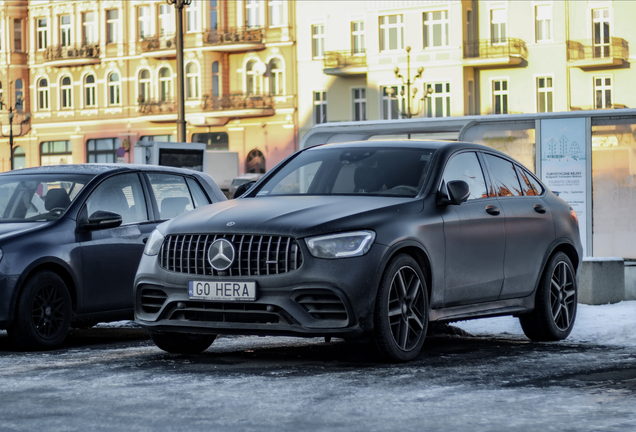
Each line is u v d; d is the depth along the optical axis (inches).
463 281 305.6
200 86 2332.7
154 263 284.5
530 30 2053.4
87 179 385.1
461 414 200.7
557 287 354.6
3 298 339.6
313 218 270.7
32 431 187.2
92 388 236.4
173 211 408.2
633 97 1999.3
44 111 2559.1
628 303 491.5
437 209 298.4
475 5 2085.4
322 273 261.7
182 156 1037.2
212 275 271.3
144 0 2404.0
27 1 2573.8
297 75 2262.6
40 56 2561.5
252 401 216.4
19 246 347.3
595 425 188.5
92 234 372.5
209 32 2310.5
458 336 366.0
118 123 2455.7
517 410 204.8
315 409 206.5
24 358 314.8
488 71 2084.2
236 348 324.8
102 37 2465.6
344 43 2203.5
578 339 356.8
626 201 586.2
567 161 594.2
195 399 219.3
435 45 2086.6
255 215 276.5
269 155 2298.2
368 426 189.0
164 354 307.0
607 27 2009.1
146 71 2426.2
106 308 374.9
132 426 190.9
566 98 2036.2
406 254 280.1
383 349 272.2
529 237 339.9
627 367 270.1
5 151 2613.2
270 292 264.5
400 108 2111.2
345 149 331.6
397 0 2112.5
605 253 592.1
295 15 2261.3
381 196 299.4
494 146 628.4
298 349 319.3
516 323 397.7
